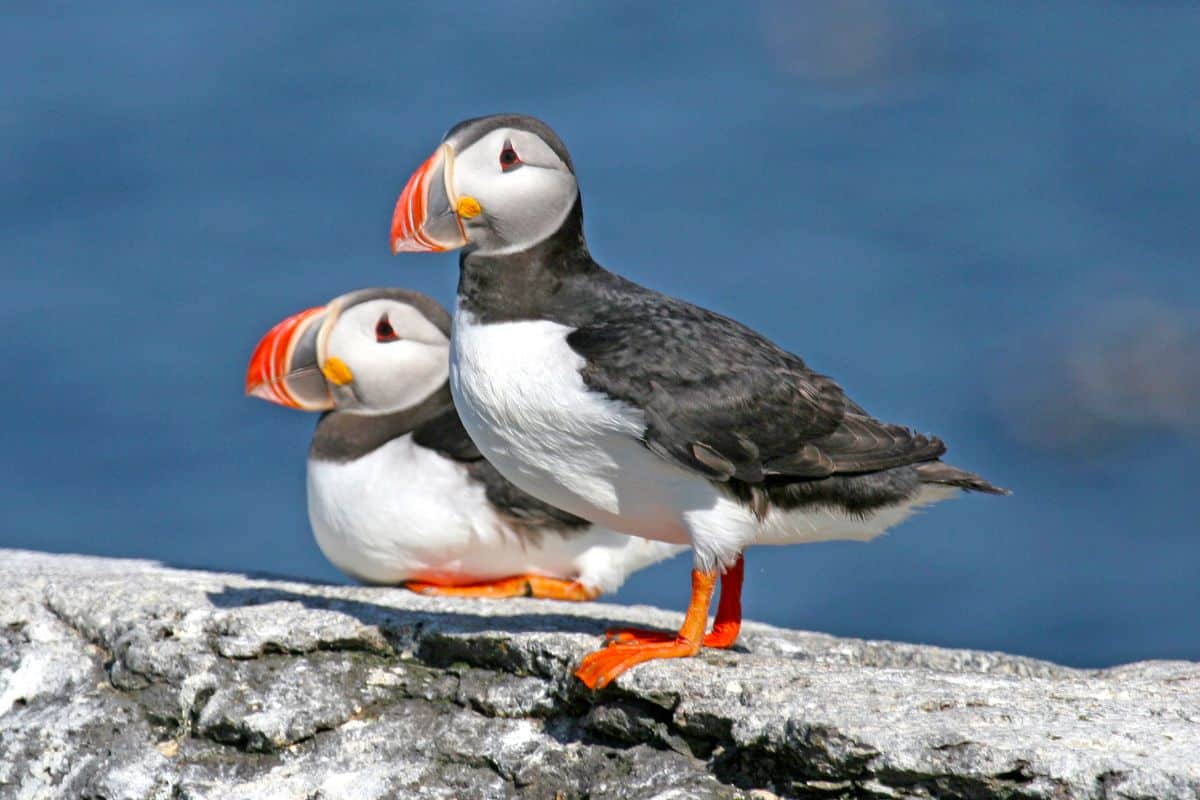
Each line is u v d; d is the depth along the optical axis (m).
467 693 6.43
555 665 6.28
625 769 5.95
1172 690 6.00
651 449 5.94
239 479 19.11
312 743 6.46
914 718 5.54
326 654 6.75
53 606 7.31
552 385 6.01
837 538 6.57
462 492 7.90
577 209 6.45
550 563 8.12
